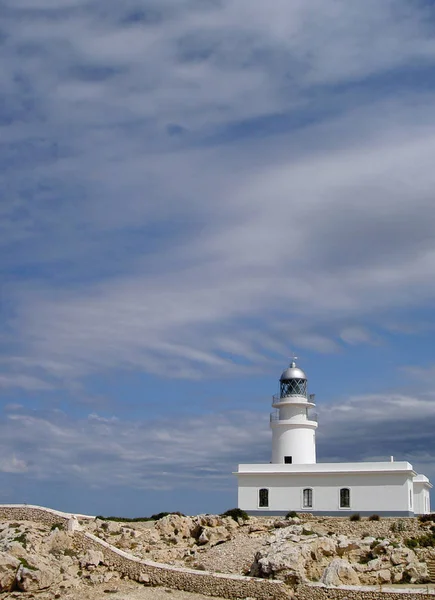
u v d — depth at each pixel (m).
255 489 67.50
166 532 59.69
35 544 52.12
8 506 60.44
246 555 52.38
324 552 49.50
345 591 43.31
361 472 65.00
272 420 73.75
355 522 60.66
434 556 50.62
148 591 47.22
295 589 44.56
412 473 65.62
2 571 47.03
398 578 47.06
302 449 72.31
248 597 45.31
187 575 47.84
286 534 52.25
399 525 59.47
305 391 74.38
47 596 45.88
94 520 60.94
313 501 66.00
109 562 51.22
